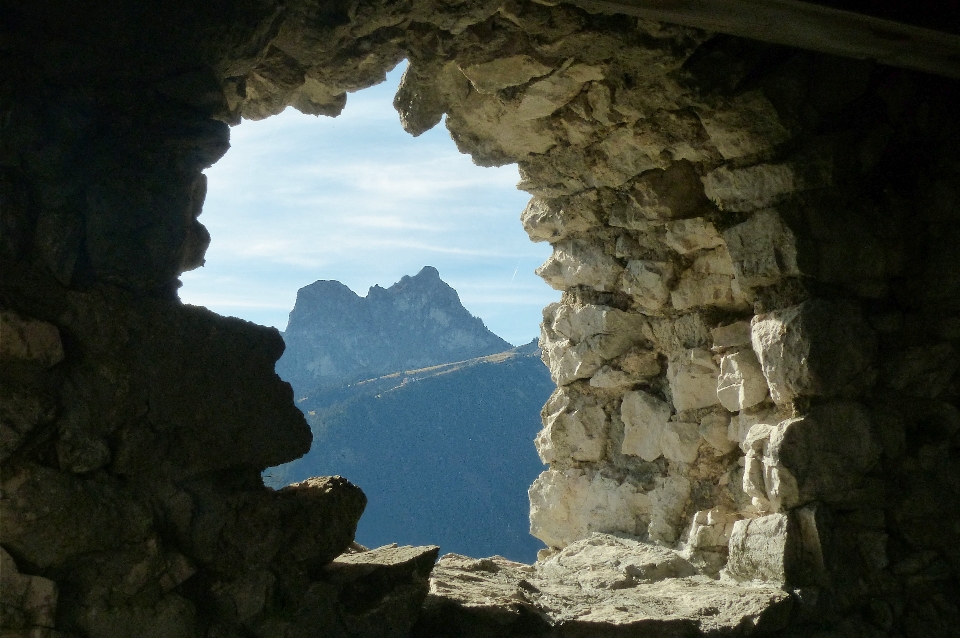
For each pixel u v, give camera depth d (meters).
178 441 3.42
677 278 5.91
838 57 4.95
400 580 3.94
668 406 6.06
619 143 5.41
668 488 5.93
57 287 3.21
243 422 3.58
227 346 3.59
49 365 3.09
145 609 3.20
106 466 3.23
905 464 5.18
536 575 5.50
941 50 4.68
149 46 3.48
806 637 4.70
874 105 5.17
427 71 4.52
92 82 3.39
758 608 4.57
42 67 3.27
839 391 5.00
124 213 3.40
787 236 5.00
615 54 4.59
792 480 4.88
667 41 4.55
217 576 3.45
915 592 5.05
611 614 4.44
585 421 6.43
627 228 6.01
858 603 4.90
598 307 6.26
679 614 4.52
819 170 5.01
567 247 6.44
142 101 3.53
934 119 5.32
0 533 2.93
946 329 5.29
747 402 5.44
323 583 3.69
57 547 3.04
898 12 4.22
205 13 3.55
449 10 4.04
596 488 6.32
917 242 5.32
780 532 4.89
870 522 5.03
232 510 3.50
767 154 5.11
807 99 4.96
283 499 3.65
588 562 5.67
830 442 4.95
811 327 4.94
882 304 5.27
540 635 4.21
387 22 4.07
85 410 3.16
